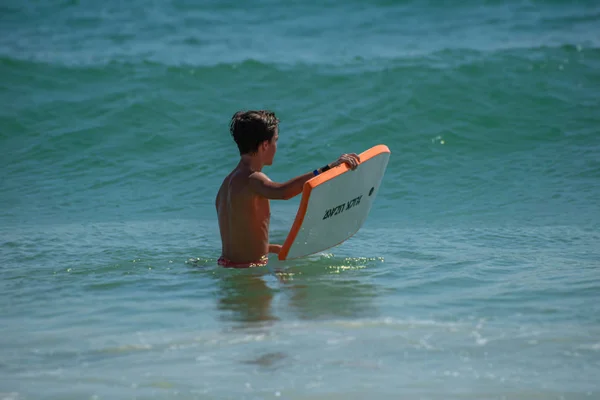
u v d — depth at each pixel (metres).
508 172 31.72
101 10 78.62
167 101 42.28
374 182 19.92
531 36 59.47
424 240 22.42
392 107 39.66
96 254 20.91
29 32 69.69
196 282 17.58
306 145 35.94
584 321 13.86
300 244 18.94
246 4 78.19
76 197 30.53
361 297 15.91
